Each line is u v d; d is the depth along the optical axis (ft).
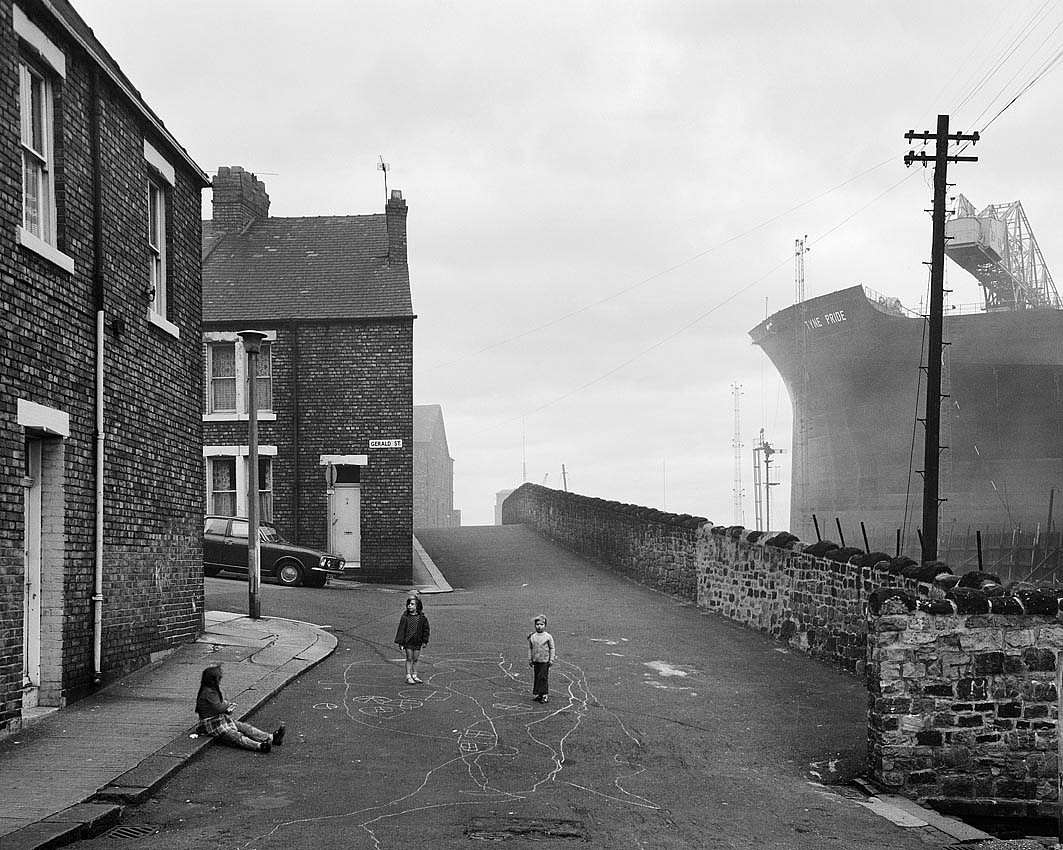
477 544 121.29
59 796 25.72
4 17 31.63
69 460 35.88
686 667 51.85
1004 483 240.53
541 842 25.21
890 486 256.32
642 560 87.76
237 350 90.12
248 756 32.40
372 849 23.73
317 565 82.23
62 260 35.09
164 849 23.22
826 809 30.86
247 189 103.09
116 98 40.83
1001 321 238.27
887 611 35.35
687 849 25.63
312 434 89.56
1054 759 35.09
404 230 98.73
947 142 77.15
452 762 33.37
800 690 47.37
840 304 255.09
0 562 30.48
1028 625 35.47
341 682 44.98
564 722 39.88
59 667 35.22
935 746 34.94
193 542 49.42
